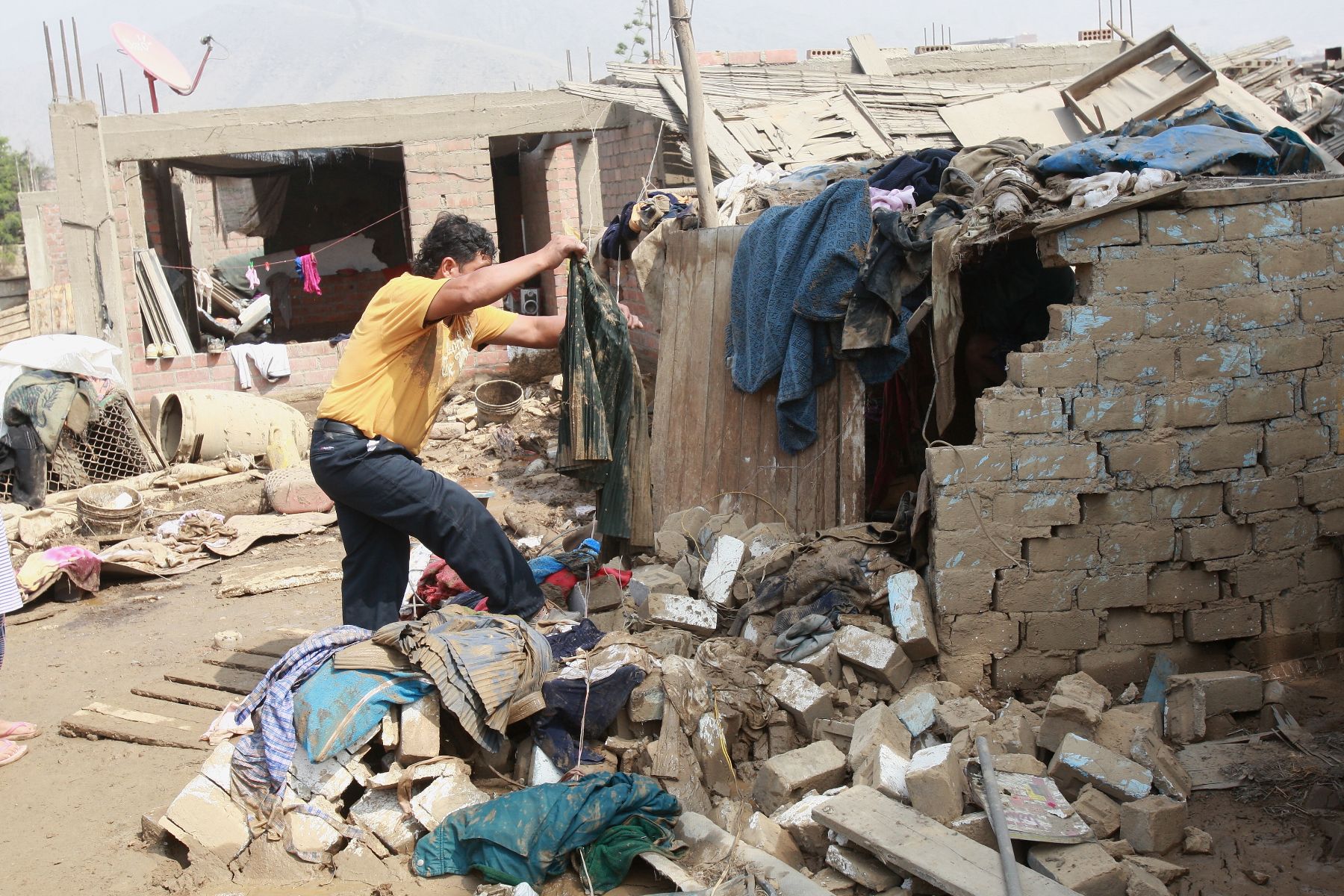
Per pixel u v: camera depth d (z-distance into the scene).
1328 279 4.93
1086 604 4.90
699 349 6.67
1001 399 4.77
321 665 4.30
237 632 6.31
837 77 11.81
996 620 4.86
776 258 6.14
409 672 4.26
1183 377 4.84
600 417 4.91
